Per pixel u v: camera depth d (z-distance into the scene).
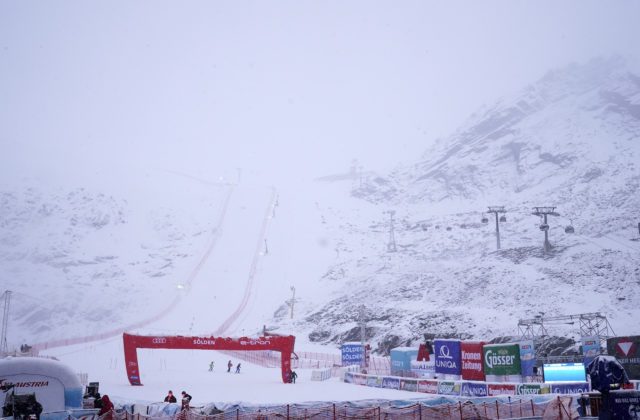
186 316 100.00
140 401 27.98
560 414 21.56
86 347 80.50
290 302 96.69
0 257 115.19
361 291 97.44
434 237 131.50
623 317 61.81
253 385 48.03
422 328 72.44
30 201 146.00
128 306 103.25
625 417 15.33
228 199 177.62
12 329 87.69
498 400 25.27
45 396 22.97
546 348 54.16
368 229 157.75
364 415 21.86
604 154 159.88
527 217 123.00
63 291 104.38
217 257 131.50
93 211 146.88
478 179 188.12
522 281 78.00
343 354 59.84
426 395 40.31
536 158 181.50
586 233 95.50
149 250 134.00
